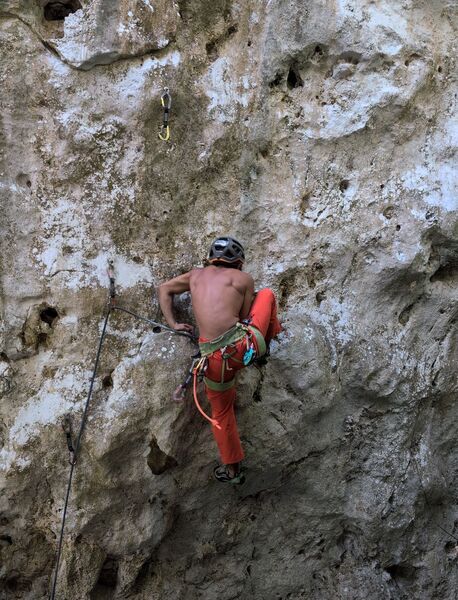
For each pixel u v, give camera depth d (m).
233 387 3.95
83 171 4.07
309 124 4.38
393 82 4.36
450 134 4.53
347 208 4.46
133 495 4.29
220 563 4.80
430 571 5.01
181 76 4.11
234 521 4.74
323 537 4.87
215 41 4.29
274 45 4.27
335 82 4.38
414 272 4.51
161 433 4.18
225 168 4.30
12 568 4.24
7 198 4.02
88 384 4.16
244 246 4.39
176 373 4.16
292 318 4.39
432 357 4.81
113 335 4.20
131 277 4.22
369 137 4.43
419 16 4.44
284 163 4.41
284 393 4.40
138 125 4.08
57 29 4.02
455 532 5.07
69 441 4.10
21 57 3.93
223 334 3.74
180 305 4.25
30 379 4.16
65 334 4.16
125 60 4.04
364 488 4.78
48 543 4.25
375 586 4.86
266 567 4.86
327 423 4.63
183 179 4.25
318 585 4.92
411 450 4.88
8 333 4.10
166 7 4.05
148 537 4.34
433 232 4.50
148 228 4.24
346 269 4.51
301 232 4.41
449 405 4.99
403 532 4.90
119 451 4.15
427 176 4.49
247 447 4.44
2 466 4.08
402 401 4.70
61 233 4.11
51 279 4.11
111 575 4.51
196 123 4.20
